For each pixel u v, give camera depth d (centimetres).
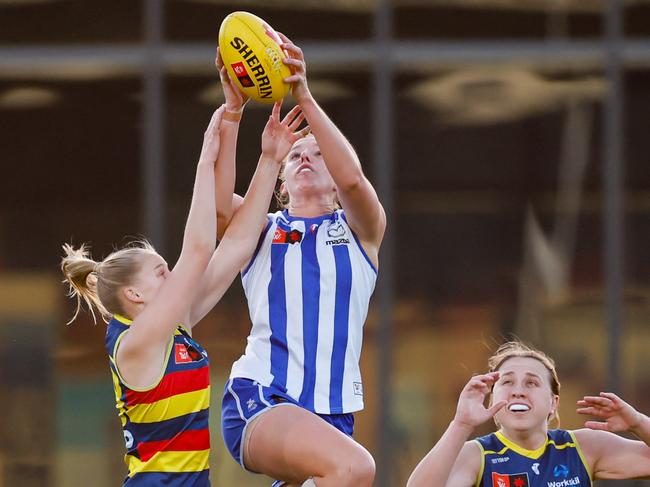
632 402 3847
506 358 2127
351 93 3866
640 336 3869
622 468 2078
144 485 1830
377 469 3806
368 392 3838
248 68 1897
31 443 3828
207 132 1950
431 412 3825
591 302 3878
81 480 3822
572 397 3847
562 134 3888
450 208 3872
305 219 2034
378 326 3847
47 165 3856
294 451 1833
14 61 3850
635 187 3888
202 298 1950
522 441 2083
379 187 3856
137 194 3847
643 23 3894
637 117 3891
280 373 1945
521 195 3875
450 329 3856
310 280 1978
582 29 3900
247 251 1988
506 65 3888
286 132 2033
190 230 1867
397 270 3862
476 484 2067
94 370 3834
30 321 3847
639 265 3878
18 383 3838
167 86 3862
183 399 1845
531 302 3869
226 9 3866
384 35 3872
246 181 3788
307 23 3872
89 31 3862
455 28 3891
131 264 1886
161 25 3856
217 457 3741
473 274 3866
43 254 3853
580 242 3888
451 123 3875
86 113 3859
